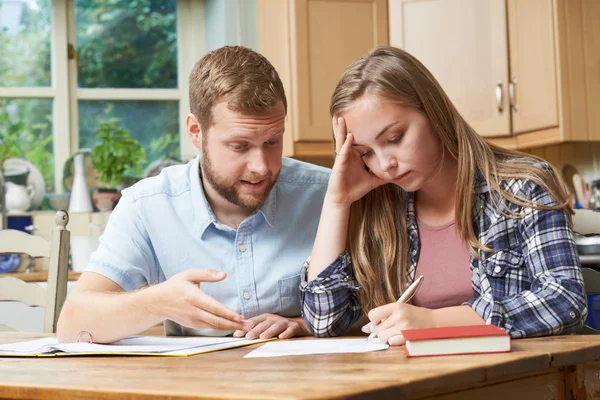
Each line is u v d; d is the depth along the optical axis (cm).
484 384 94
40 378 100
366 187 146
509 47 320
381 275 151
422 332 106
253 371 96
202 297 121
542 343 111
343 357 105
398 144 135
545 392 102
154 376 96
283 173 167
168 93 383
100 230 335
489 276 140
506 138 324
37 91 367
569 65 297
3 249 193
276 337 143
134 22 382
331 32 336
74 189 350
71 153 371
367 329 125
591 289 161
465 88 327
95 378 97
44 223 350
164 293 125
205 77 142
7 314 288
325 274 145
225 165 142
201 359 112
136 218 160
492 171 140
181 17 387
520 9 313
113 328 132
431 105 136
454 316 121
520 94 315
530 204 135
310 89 334
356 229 151
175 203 162
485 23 324
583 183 329
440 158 142
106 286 153
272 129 139
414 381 83
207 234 160
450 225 149
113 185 350
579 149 333
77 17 374
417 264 150
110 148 347
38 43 369
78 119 374
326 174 171
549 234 132
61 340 139
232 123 137
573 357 102
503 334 102
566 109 296
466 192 141
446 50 330
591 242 227
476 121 326
